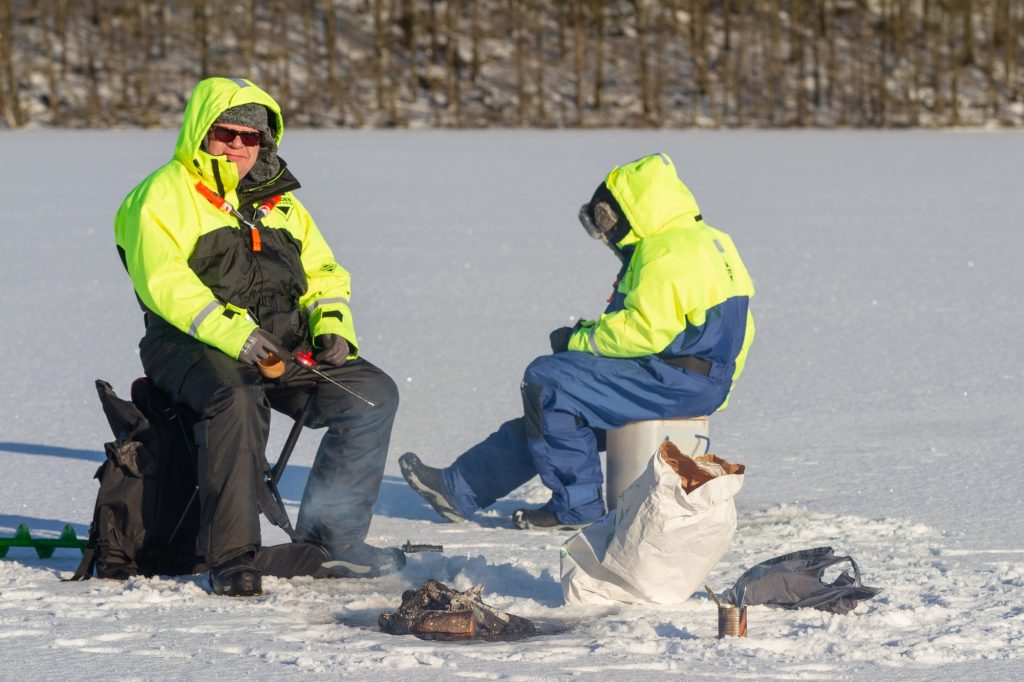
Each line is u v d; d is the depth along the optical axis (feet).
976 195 283.18
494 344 124.16
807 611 50.72
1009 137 573.33
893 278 164.76
